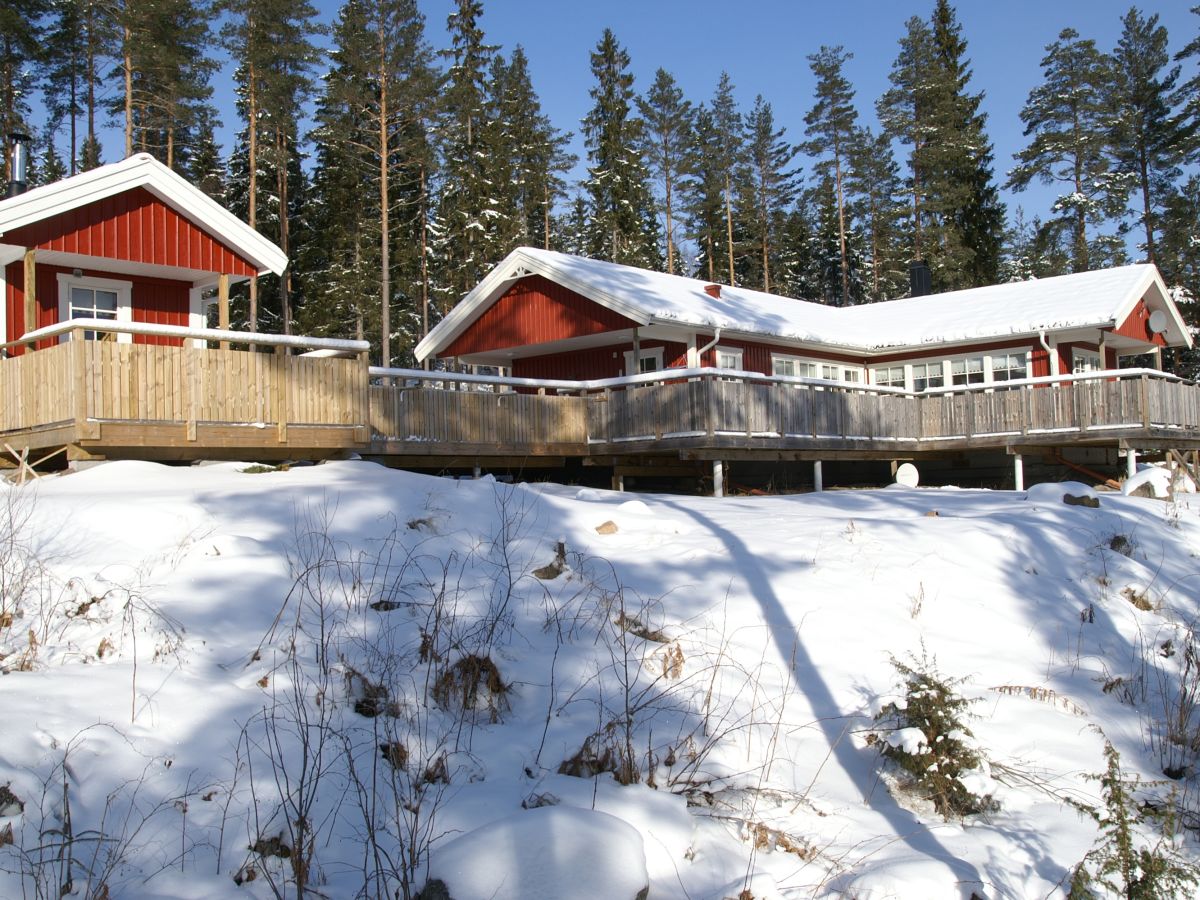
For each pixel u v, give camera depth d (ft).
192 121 108.99
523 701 19.33
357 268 127.44
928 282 98.73
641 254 153.79
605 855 12.82
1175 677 25.81
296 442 39.81
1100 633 27.99
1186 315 130.52
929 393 69.77
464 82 145.89
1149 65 134.72
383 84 114.11
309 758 15.88
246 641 19.56
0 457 39.75
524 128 162.91
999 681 23.89
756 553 29.94
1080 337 74.43
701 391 51.85
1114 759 16.26
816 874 15.01
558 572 25.90
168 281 51.55
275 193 134.62
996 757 19.93
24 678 16.61
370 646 19.84
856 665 23.26
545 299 70.74
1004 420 66.39
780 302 88.99
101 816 13.74
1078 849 16.58
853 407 63.82
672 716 19.31
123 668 17.75
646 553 29.45
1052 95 144.77
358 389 42.14
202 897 12.62
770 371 75.00
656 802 15.66
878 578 28.78
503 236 138.10
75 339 34.24
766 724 19.88
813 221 203.41
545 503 32.65
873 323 87.04
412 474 34.73
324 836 14.23
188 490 28.71
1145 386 60.90
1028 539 33.81
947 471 75.20
